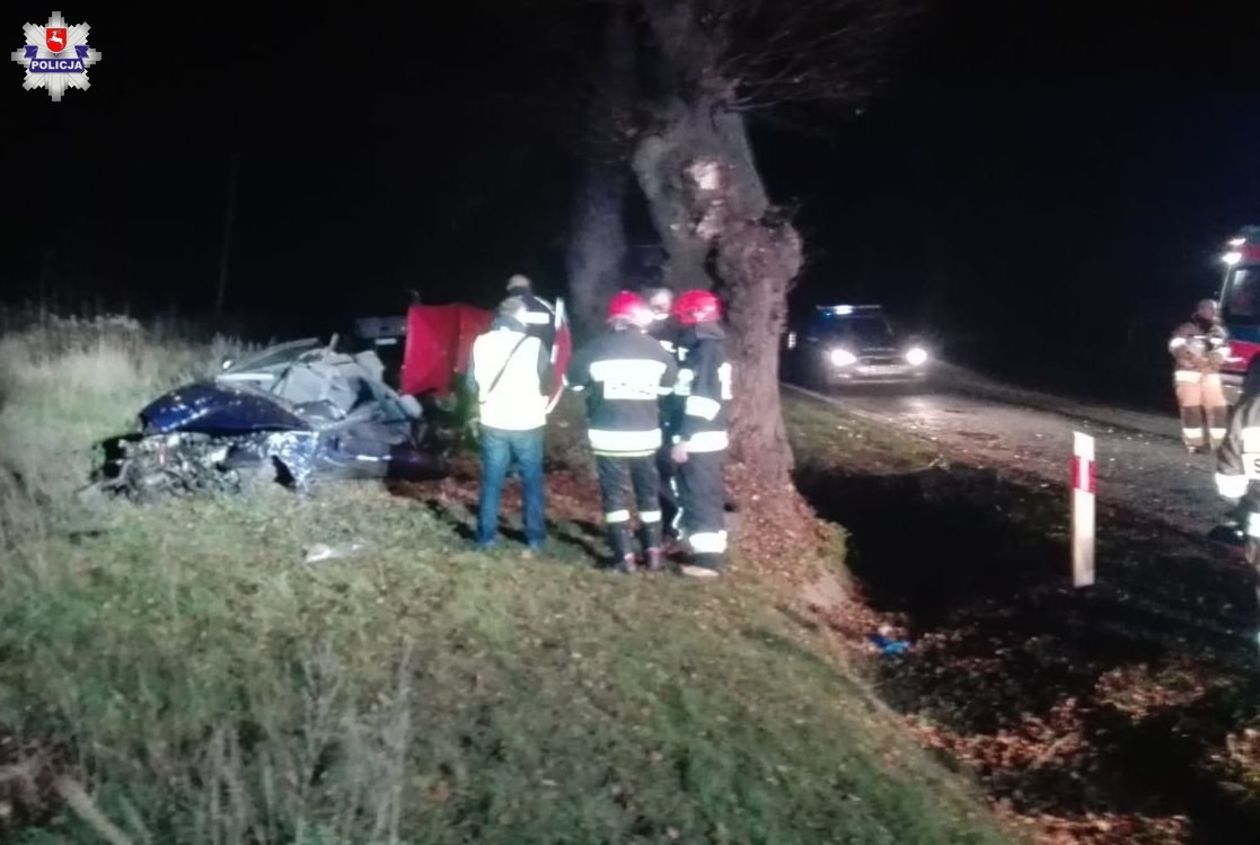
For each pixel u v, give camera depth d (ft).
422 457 42.91
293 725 21.29
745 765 22.62
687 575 34.35
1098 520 49.90
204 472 37.47
